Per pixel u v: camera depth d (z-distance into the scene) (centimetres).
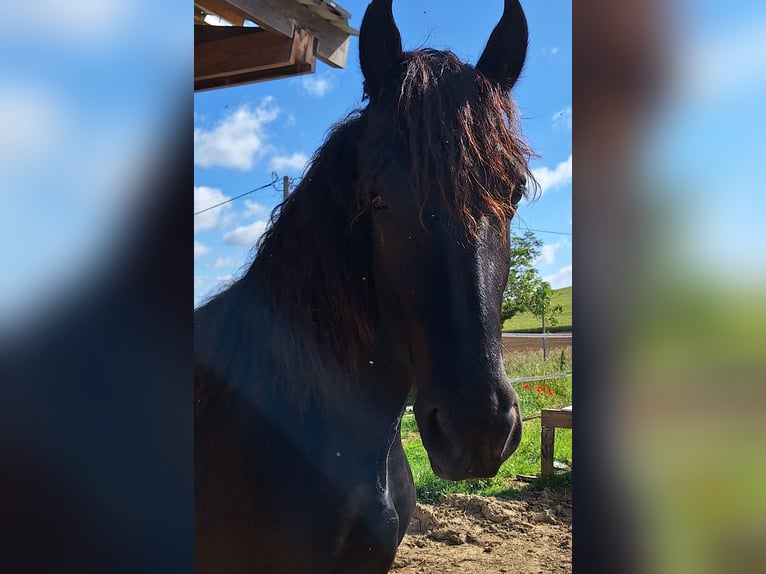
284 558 140
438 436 118
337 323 143
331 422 145
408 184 124
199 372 156
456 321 118
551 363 668
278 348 146
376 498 150
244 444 144
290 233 151
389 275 133
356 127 146
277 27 253
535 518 410
